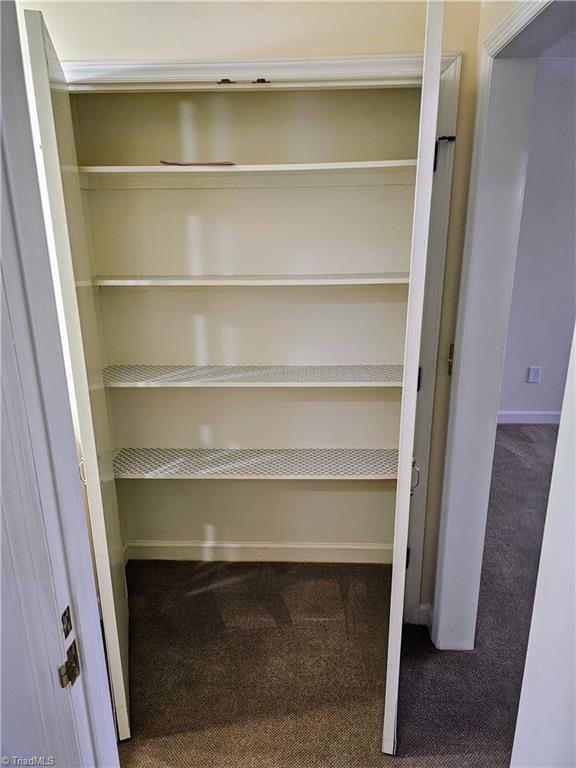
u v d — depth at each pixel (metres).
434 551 2.01
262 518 2.46
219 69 1.66
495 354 1.67
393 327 2.12
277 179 1.97
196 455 2.24
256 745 1.56
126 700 1.61
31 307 0.59
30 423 0.60
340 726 1.61
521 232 3.72
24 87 0.58
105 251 2.07
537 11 1.16
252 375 2.03
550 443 3.83
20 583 0.62
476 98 1.58
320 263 2.06
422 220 1.14
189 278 1.90
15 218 0.56
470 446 1.75
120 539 2.20
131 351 2.19
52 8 1.67
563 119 3.47
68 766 0.72
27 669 0.65
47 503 0.64
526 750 0.87
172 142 1.96
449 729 1.61
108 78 1.68
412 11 1.63
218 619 2.10
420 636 2.01
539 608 0.82
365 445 2.29
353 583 2.33
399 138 1.92
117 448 2.31
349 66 1.64
